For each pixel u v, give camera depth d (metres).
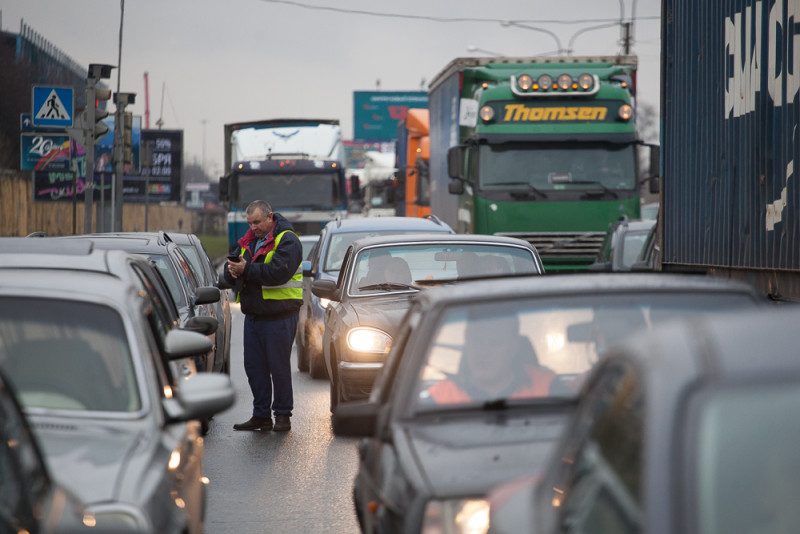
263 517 22.52
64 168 98.75
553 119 59.41
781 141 28.72
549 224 59.28
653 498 6.57
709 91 33.41
